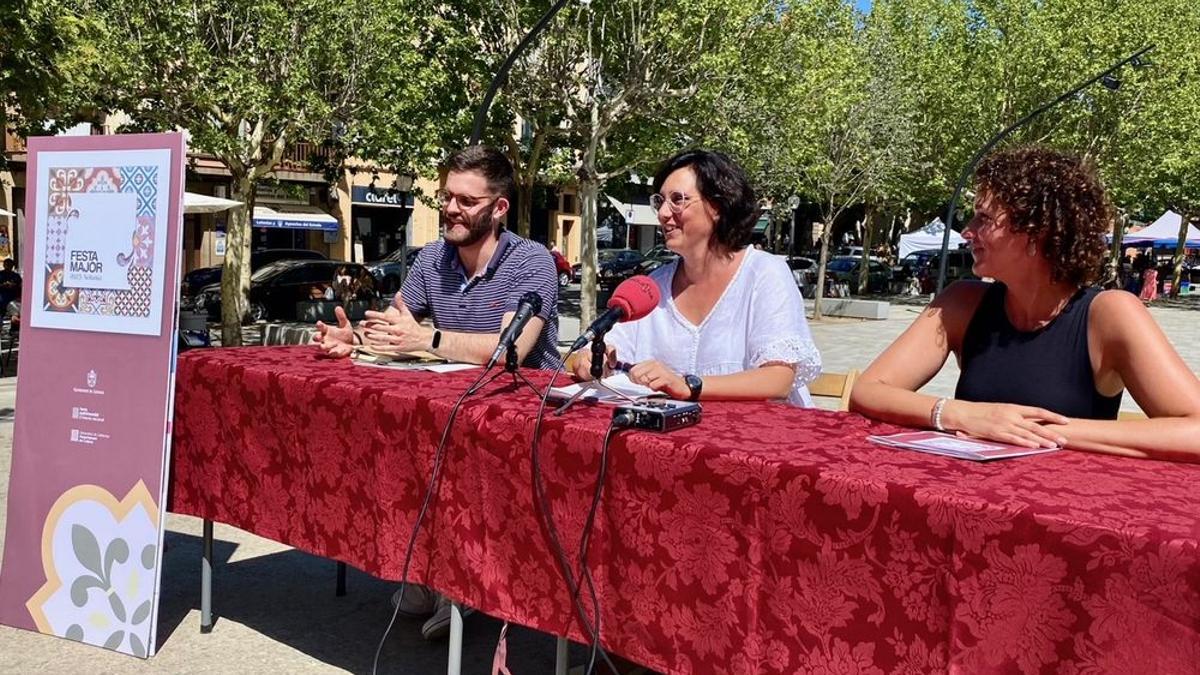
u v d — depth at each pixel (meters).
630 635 2.15
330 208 30.39
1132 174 24.23
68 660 3.22
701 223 2.76
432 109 16.45
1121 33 22.81
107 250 3.17
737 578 1.95
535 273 3.35
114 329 3.17
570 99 16.20
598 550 2.19
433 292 3.53
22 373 3.36
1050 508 1.56
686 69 14.78
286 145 14.20
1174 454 1.88
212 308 18.23
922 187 28.11
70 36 9.45
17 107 11.83
